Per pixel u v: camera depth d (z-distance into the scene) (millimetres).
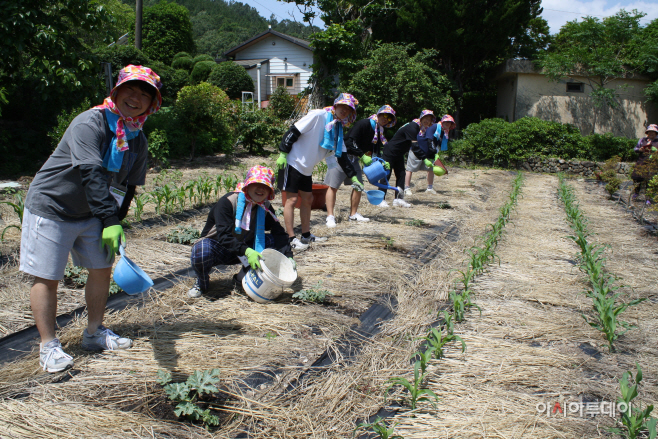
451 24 18625
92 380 2479
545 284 4316
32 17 8445
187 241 5277
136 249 4805
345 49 16719
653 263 5121
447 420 2268
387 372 2695
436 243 5707
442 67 20328
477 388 2562
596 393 2566
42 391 2355
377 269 4520
